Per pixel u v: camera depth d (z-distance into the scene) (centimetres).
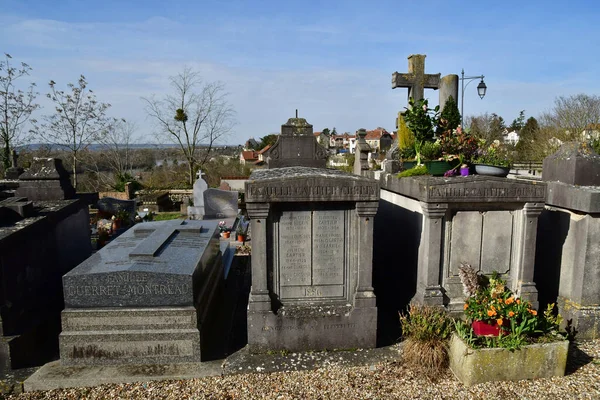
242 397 405
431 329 450
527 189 515
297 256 501
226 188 2172
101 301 457
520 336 425
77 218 698
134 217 1454
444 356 445
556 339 434
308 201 480
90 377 433
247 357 483
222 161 3872
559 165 571
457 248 537
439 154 602
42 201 675
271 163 1005
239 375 445
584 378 427
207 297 563
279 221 493
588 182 541
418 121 668
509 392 403
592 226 509
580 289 523
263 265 486
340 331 497
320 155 1014
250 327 488
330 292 511
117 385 430
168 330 461
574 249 532
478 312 433
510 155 2939
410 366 454
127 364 460
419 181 534
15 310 474
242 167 3591
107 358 459
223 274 743
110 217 1452
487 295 469
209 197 1477
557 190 551
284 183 469
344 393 409
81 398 407
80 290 454
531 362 420
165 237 601
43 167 690
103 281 454
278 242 496
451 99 848
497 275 543
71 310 454
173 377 439
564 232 550
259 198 469
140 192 2188
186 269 479
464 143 597
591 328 523
